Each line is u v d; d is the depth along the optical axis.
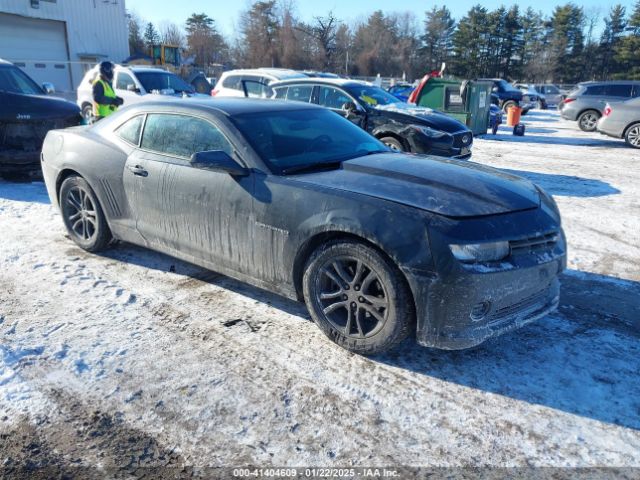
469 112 13.26
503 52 78.56
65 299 3.82
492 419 2.61
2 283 4.07
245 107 3.99
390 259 2.83
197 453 2.36
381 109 8.25
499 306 2.81
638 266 4.70
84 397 2.72
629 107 12.91
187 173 3.74
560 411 2.67
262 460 2.33
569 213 6.46
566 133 16.66
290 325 3.50
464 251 2.67
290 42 60.88
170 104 4.08
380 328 2.95
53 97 7.94
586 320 3.64
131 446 2.40
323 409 2.66
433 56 82.88
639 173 9.31
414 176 3.27
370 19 75.94
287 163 3.51
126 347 3.19
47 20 23.19
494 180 3.35
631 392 2.83
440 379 2.93
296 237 3.17
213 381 2.87
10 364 2.99
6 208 6.20
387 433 2.50
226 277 4.26
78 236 4.83
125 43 27.06
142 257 4.68
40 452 2.35
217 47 74.19
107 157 4.32
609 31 75.88
